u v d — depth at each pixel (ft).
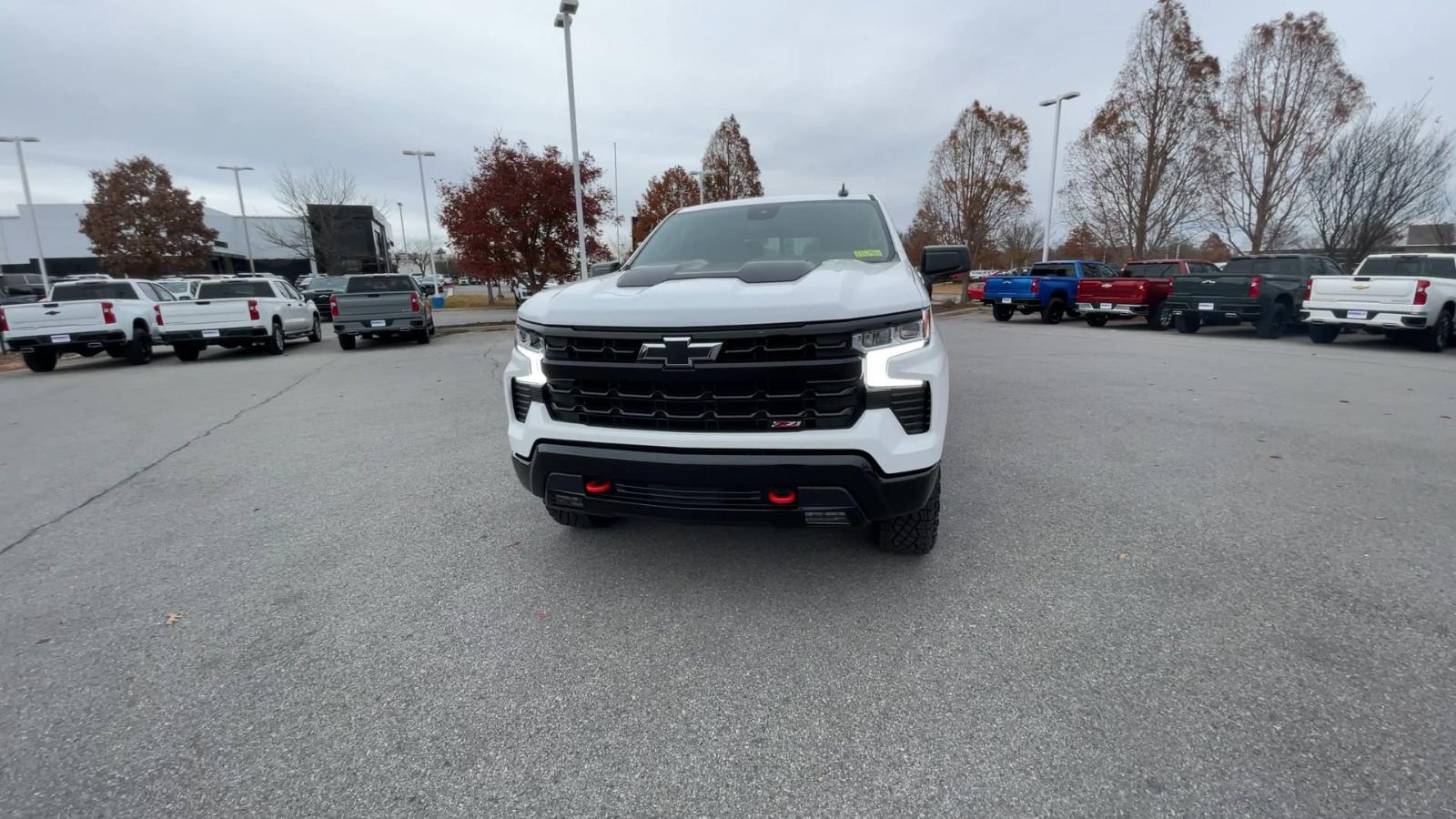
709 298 8.73
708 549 11.83
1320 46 76.07
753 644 8.90
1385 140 72.59
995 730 7.17
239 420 24.02
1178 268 60.18
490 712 7.70
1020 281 64.90
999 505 13.62
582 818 6.19
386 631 9.47
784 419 8.70
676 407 8.98
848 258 12.05
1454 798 6.12
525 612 9.91
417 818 6.23
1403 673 7.97
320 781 6.70
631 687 8.09
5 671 8.62
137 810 6.36
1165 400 23.90
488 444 19.51
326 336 65.82
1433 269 41.27
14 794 6.55
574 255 79.20
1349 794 6.18
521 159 77.71
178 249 136.26
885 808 6.20
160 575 11.35
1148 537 11.98
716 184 108.17
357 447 19.57
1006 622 9.27
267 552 12.21
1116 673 8.07
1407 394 24.88
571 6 57.11
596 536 12.53
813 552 11.55
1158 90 79.97
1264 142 80.64
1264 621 9.17
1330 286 41.60
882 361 8.64
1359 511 13.07
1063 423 20.49
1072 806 6.14
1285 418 20.98
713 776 6.66
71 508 14.83
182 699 8.02
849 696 7.80
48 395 31.58
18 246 168.25
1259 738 6.93
